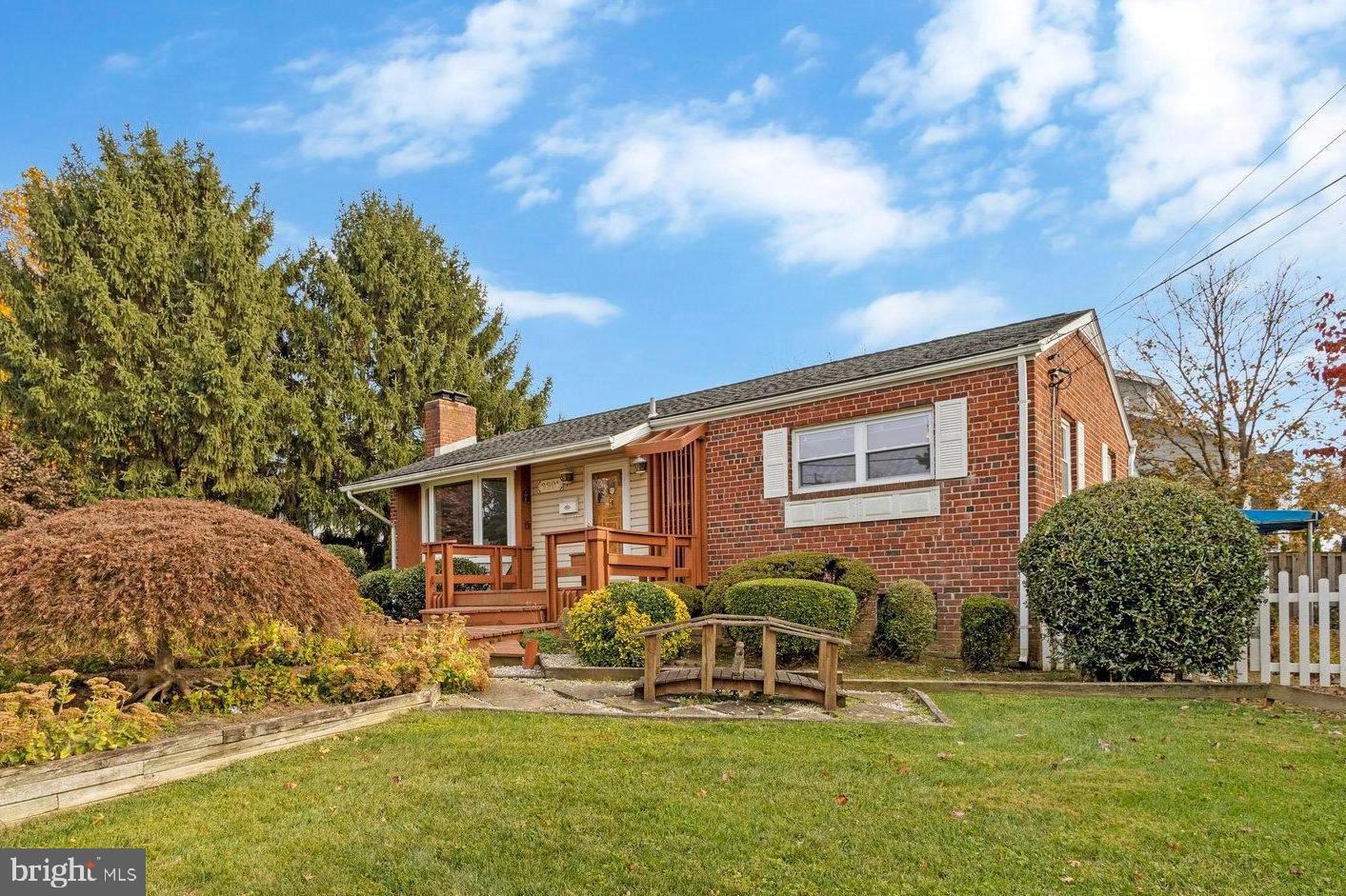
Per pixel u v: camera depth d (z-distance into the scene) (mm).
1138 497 7848
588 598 9562
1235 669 7730
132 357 19172
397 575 14562
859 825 4137
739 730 6074
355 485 19000
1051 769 4980
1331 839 3887
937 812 4285
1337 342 9977
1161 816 4191
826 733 5957
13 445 16312
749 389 14219
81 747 4879
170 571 5602
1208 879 3514
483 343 29516
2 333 17703
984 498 10172
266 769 5285
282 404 21859
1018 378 9992
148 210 20219
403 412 25516
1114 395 14523
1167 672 7863
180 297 20406
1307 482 16516
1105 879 3525
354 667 6863
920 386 10836
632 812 4367
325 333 24500
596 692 7816
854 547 11297
